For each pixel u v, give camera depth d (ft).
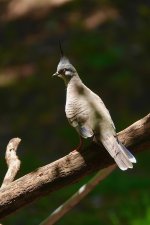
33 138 52.85
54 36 68.03
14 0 76.28
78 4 72.90
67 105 19.97
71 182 19.94
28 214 41.14
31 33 70.03
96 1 72.84
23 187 19.83
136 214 39.45
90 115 19.51
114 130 19.49
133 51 63.57
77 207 42.01
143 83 58.90
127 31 67.00
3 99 59.67
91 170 19.83
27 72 63.16
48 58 64.69
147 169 46.01
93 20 69.31
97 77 60.18
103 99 57.11
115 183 44.14
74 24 69.21
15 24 71.72
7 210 20.13
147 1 72.13
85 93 20.13
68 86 20.39
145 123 19.60
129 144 19.65
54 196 42.88
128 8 71.10
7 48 68.23
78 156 19.69
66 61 20.81
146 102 56.39
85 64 61.98
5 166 46.75
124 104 56.24
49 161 48.73
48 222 23.07
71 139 51.90
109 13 70.28
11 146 22.07
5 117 56.90
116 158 18.78
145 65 61.46
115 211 40.47
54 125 54.39
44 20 71.31
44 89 60.13
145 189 43.14
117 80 59.41
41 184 19.79
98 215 40.55
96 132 19.31
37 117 56.13
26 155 49.62
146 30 67.10
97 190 43.62
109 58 62.23
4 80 62.59
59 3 73.72
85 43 64.90
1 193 19.94
